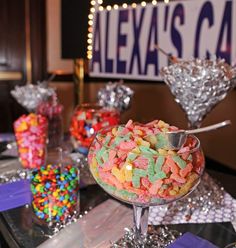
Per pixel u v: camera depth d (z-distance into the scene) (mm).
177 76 806
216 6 1781
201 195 802
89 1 1114
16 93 1185
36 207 673
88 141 1000
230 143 1863
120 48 2301
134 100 2328
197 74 781
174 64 824
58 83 2492
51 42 2434
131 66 2264
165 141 583
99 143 592
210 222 696
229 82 800
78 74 1199
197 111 853
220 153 1945
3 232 654
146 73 2184
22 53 2383
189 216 716
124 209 731
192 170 556
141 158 529
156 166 525
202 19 1855
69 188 669
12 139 1222
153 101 2232
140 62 2203
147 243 614
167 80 845
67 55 1158
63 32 1146
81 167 938
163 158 531
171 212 730
